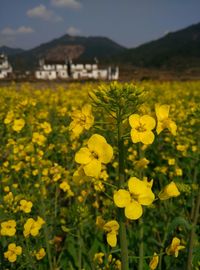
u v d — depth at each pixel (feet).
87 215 13.09
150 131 8.09
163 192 8.46
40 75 299.17
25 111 23.22
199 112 16.40
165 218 16.24
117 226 8.59
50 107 41.63
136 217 7.40
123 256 8.93
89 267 13.97
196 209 12.22
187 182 20.43
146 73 273.75
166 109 8.82
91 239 15.53
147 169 22.52
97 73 317.01
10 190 18.42
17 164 19.88
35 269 12.76
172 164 20.93
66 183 17.56
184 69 431.02
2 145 25.49
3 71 276.41
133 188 7.66
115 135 8.98
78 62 313.53
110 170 23.03
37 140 19.75
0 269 13.24
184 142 24.77
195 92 60.03
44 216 14.66
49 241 14.57
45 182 18.54
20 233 14.52
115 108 8.59
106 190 19.66
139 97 8.59
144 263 13.62
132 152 23.66
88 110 9.02
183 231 15.44
